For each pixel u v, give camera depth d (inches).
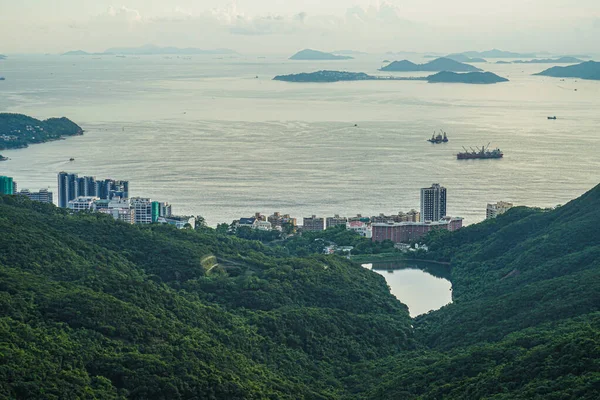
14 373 6501.0
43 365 6771.7
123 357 7283.5
